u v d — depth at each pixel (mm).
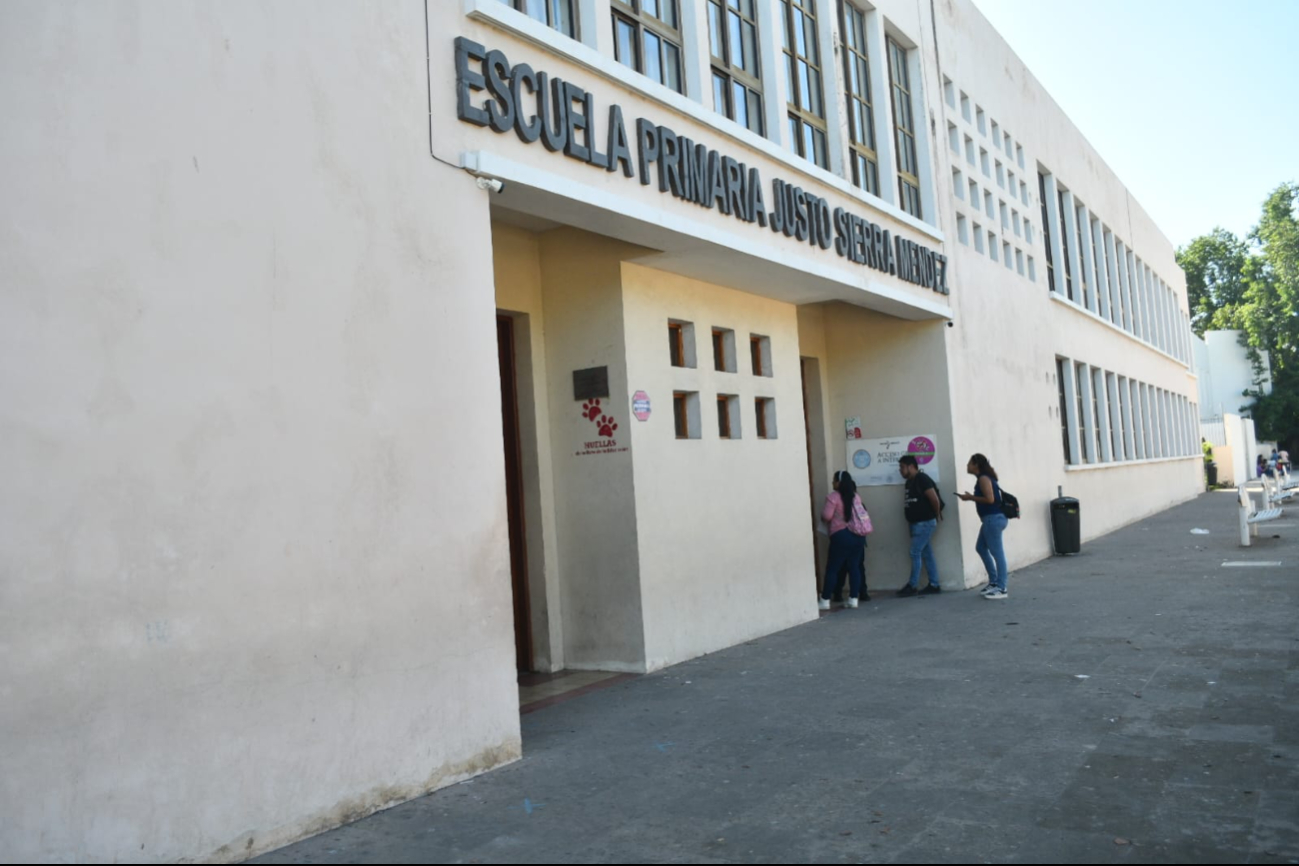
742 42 10414
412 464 5824
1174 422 33938
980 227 16156
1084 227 23891
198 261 4828
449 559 6000
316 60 5496
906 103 14344
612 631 9195
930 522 13648
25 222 4215
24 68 4258
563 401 9484
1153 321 31812
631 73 7867
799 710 7398
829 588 12844
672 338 10258
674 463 9695
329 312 5438
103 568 4340
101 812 4238
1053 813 5023
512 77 6734
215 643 4719
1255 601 11125
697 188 8617
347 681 5324
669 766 6121
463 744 5980
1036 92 20391
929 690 7840
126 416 4484
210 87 4953
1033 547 17141
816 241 10617
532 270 9570
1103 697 7320
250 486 4953
